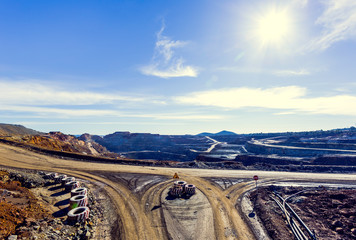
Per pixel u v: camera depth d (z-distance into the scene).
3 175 18.58
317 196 19.09
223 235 12.16
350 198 17.30
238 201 18.12
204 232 12.44
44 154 34.25
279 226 13.07
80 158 34.84
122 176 25.03
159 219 13.98
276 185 23.09
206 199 18.17
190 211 15.47
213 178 25.80
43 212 12.80
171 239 11.53
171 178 25.02
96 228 12.38
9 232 8.84
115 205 16.14
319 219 14.47
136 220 13.74
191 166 34.03
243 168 33.78
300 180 25.95
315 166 34.84
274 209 16.19
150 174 26.61
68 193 17.81
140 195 18.72
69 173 25.06
